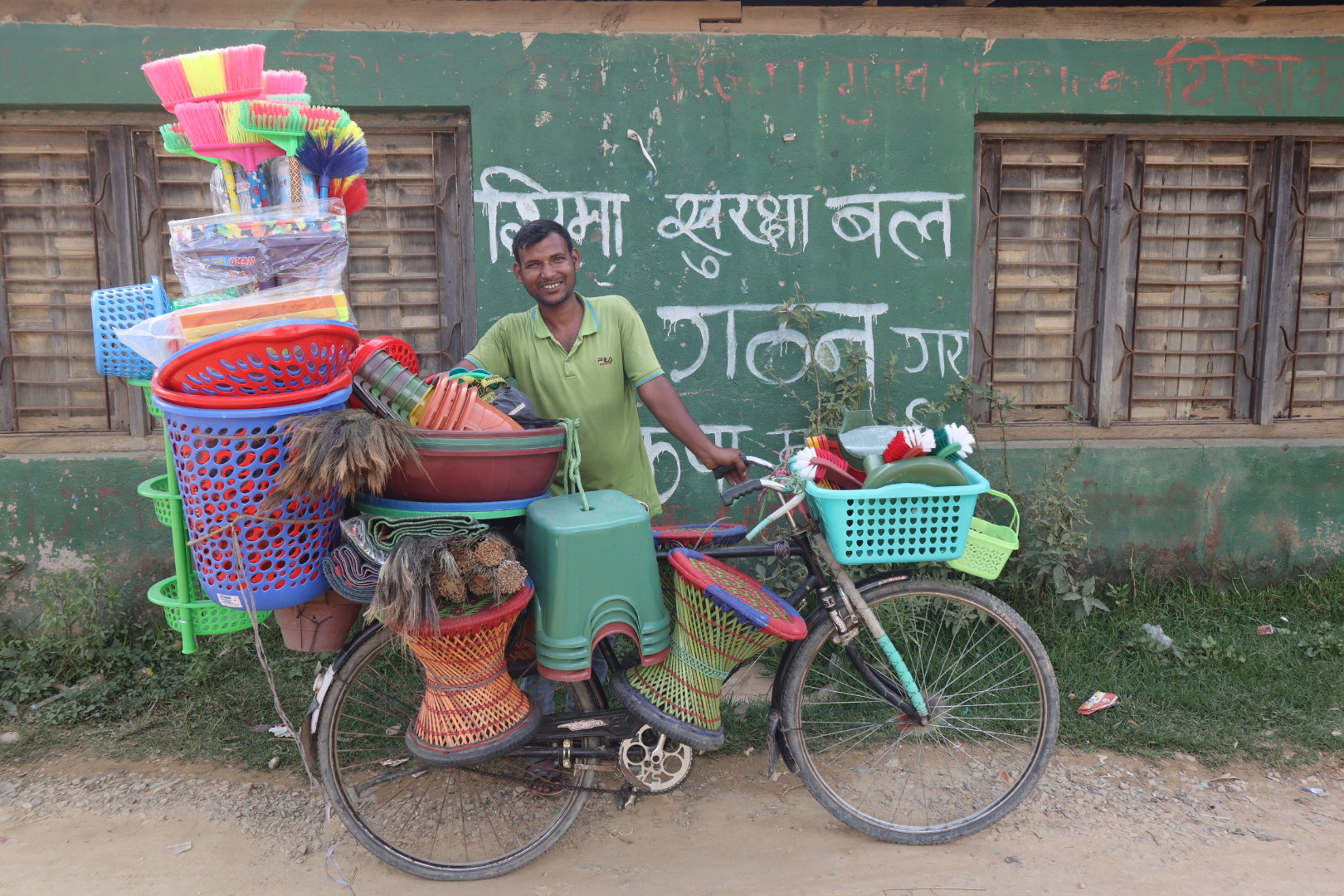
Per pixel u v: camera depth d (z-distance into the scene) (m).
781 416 4.01
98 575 3.65
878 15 3.90
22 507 3.76
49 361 3.90
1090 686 3.42
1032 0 4.06
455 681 2.21
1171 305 4.25
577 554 2.19
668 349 3.94
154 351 2.02
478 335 3.85
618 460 2.81
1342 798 2.80
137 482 3.79
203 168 3.85
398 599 1.97
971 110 3.90
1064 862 2.50
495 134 3.74
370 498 2.24
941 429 2.38
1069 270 4.20
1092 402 4.27
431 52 3.69
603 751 2.46
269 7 3.67
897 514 2.35
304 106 2.11
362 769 2.83
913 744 3.10
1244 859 2.51
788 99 3.83
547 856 2.56
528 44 3.71
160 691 3.37
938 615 3.52
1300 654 3.67
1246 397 4.29
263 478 2.01
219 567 2.07
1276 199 4.18
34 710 3.27
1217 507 4.18
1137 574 4.17
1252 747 3.07
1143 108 3.96
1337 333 4.28
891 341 4.00
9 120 3.72
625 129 3.79
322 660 3.53
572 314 2.71
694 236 3.88
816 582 2.60
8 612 3.78
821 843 2.61
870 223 3.93
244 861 2.51
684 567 2.28
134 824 2.67
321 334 1.98
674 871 2.48
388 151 3.86
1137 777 2.92
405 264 3.94
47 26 3.56
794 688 2.59
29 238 3.82
